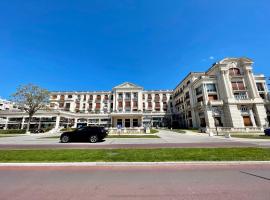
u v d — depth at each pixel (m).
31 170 7.07
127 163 7.86
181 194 4.53
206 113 40.97
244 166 7.47
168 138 22.39
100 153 9.97
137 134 30.45
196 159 8.41
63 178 6.00
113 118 50.66
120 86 59.62
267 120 39.12
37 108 42.81
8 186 5.24
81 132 17.80
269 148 11.45
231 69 44.25
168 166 7.59
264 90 45.69
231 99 40.09
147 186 5.17
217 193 4.56
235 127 35.81
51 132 40.81
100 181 5.66
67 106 63.91
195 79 50.66
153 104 69.69
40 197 4.40
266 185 5.12
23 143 16.95
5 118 49.47
